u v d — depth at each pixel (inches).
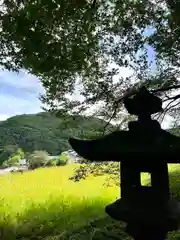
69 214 239.0
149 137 54.0
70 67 127.0
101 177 320.8
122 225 189.3
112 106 169.9
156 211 52.7
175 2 122.0
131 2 135.7
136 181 56.6
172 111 159.0
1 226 222.4
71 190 294.8
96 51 149.2
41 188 312.5
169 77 161.0
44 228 217.6
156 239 52.7
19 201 276.1
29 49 108.2
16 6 109.6
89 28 122.6
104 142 55.8
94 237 176.2
